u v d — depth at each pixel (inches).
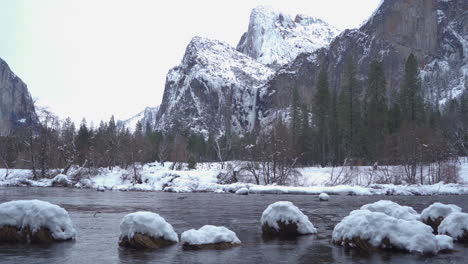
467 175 2984.7
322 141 4128.9
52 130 3590.1
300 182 2945.4
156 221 649.6
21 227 658.2
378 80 4104.3
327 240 701.3
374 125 3779.5
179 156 4244.6
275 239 713.0
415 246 573.3
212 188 2598.4
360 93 4205.2
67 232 683.4
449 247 597.3
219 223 934.4
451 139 4097.0
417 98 4165.8
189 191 2541.8
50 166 3444.9
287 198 1900.8
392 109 4222.4
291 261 542.3
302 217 767.7
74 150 3393.2
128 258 554.6
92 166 3511.3
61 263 523.8
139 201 1640.0
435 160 3009.4
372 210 767.7
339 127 3961.6
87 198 1771.7
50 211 671.1
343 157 3939.5
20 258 549.0
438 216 751.7
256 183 2893.7
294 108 4288.9
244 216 1085.8
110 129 4815.5
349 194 2268.7
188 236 629.0
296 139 4015.8
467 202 1662.2
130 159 3779.5
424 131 3270.2
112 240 690.2
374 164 3132.4
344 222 658.2
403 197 2021.4
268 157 2962.6
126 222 642.2
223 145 5792.3
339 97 4165.8
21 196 1807.3
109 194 2119.8
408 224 600.7
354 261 538.6
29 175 3186.5
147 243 624.7
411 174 2859.3
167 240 650.2
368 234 613.9
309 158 4111.7
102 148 4005.9
